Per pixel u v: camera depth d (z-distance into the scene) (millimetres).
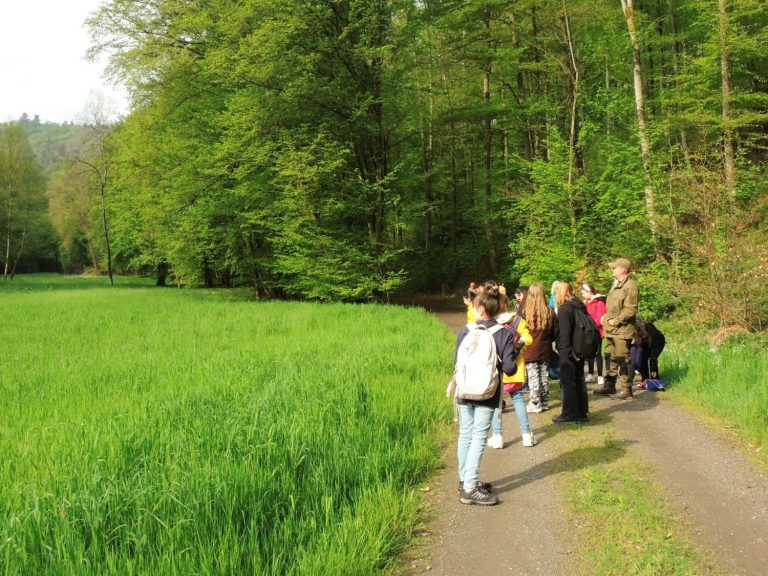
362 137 22969
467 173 34219
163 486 3770
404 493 4613
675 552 3664
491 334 4684
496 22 23672
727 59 15383
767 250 9523
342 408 6109
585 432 6355
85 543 3238
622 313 7848
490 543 3932
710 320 10039
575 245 15961
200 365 9227
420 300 27672
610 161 16062
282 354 10188
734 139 15461
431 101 29234
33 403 7215
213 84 25031
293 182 21859
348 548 3584
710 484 4730
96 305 22688
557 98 21750
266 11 20766
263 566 3320
